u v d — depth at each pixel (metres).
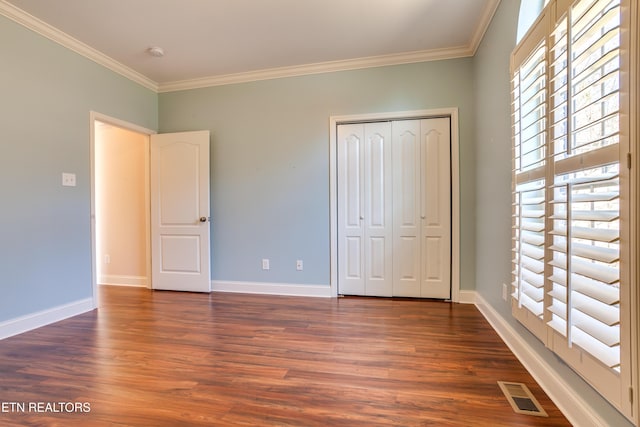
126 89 3.56
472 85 3.18
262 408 1.54
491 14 2.52
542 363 1.71
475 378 1.79
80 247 3.04
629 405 1.05
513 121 2.02
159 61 3.39
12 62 2.49
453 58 3.22
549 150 1.58
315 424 1.42
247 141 3.74
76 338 2.41
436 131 3.32
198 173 3.80
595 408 1.27
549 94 1.58
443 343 2.26
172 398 1.63
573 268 1.33
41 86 2.70
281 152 3.65
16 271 2.51
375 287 3.49
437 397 1.61
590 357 1.25
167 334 2.48
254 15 2.60
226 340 2.35
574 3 1.32
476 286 3.18
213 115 3.84
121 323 2.74
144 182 4.16
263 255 3.72
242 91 3.75
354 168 3.51
